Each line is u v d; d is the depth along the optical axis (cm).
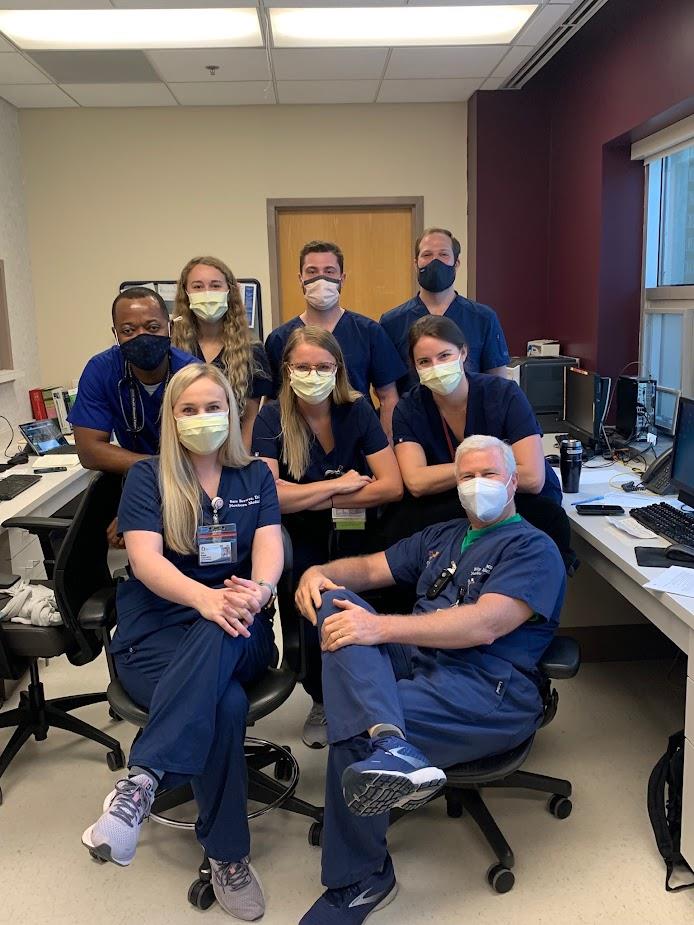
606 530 232
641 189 411
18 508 281
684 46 318
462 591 186
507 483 186
